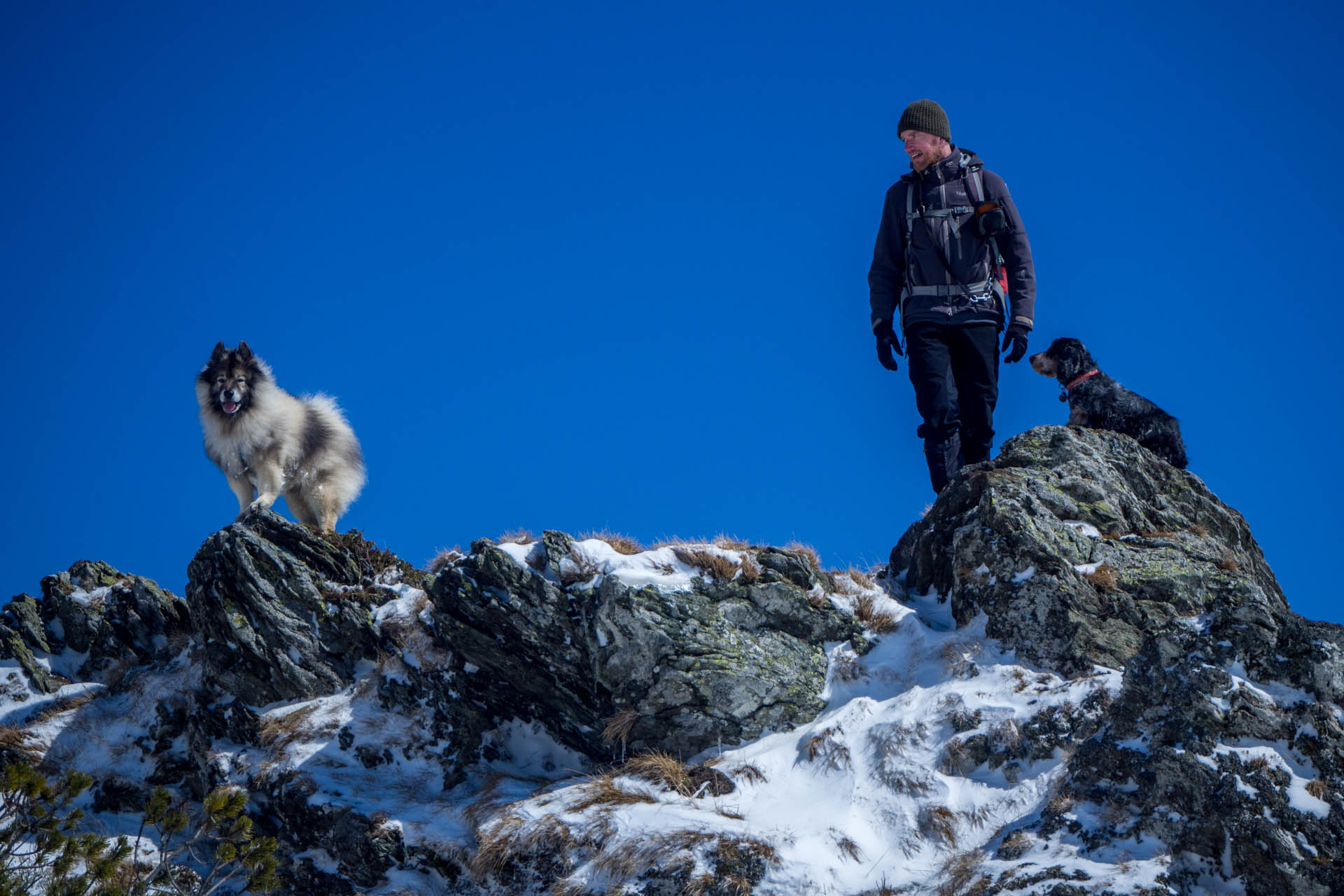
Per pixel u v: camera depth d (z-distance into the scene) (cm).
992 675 820
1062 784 720
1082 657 806
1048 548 851
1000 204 948
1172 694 708
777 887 707
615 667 884
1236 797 652
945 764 765
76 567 1305
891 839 733
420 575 1145
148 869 934
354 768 973
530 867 791
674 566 927
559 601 930
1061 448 974
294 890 892
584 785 853
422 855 852
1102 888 627
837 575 979
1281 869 625
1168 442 1040
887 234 976
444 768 976
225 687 1076
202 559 1132
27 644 1220
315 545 1154
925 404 959
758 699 869
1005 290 970
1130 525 941
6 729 1117
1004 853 684
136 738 1102
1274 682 699
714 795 811
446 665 1023
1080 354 1085
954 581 898
